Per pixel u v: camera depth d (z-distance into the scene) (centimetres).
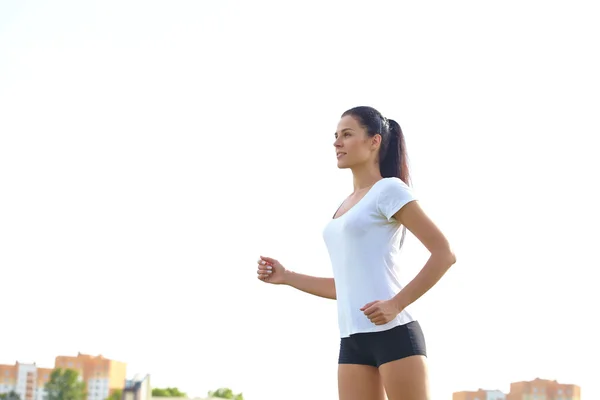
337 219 510
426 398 474
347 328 494
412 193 486
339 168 528
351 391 496
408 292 467
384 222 492
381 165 526
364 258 490
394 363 472
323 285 562
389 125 532
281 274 576
